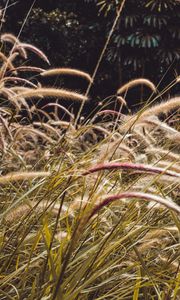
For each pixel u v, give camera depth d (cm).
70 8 1389
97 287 202
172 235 231
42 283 194
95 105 1272
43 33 1370
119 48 1285
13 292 211
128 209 217
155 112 246
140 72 1298
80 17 1386
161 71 1271
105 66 1348
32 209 204
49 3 1430
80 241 224
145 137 291
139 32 1251
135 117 249
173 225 240
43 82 1298
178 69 1262
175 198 288
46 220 193
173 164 194
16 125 375
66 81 1318
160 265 229
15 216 206
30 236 214
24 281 198
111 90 1334
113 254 226
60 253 194
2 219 208
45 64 1332
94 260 188
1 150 329
